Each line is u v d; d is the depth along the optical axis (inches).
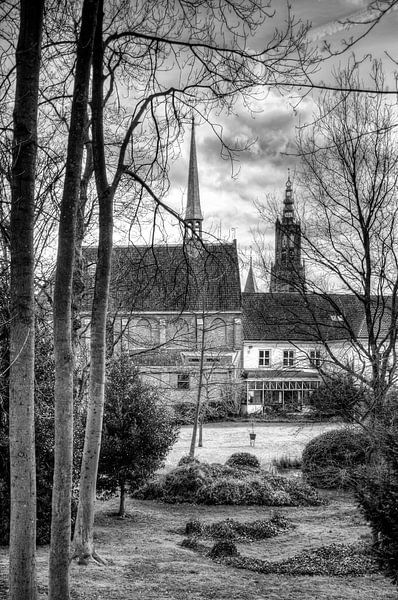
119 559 569.6
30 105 319.9
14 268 315.3
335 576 555.2
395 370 719.7
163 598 443.5
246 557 623.2
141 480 830.5
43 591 432.1
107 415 805.2
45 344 624.1
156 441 821.2
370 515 392.8
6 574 456.8
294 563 597.9
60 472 342.3
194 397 2164.1
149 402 836.6
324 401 743.1
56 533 337.4
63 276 349.4
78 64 345.7
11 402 313.0
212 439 1739.7
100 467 804.0
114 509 889.5
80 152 348.2
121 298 925.2
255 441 1679.4
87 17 343.0
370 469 474.6
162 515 863.1
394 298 751.1
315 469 1049.5
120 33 443.2
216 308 2391.7
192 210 1823.3
